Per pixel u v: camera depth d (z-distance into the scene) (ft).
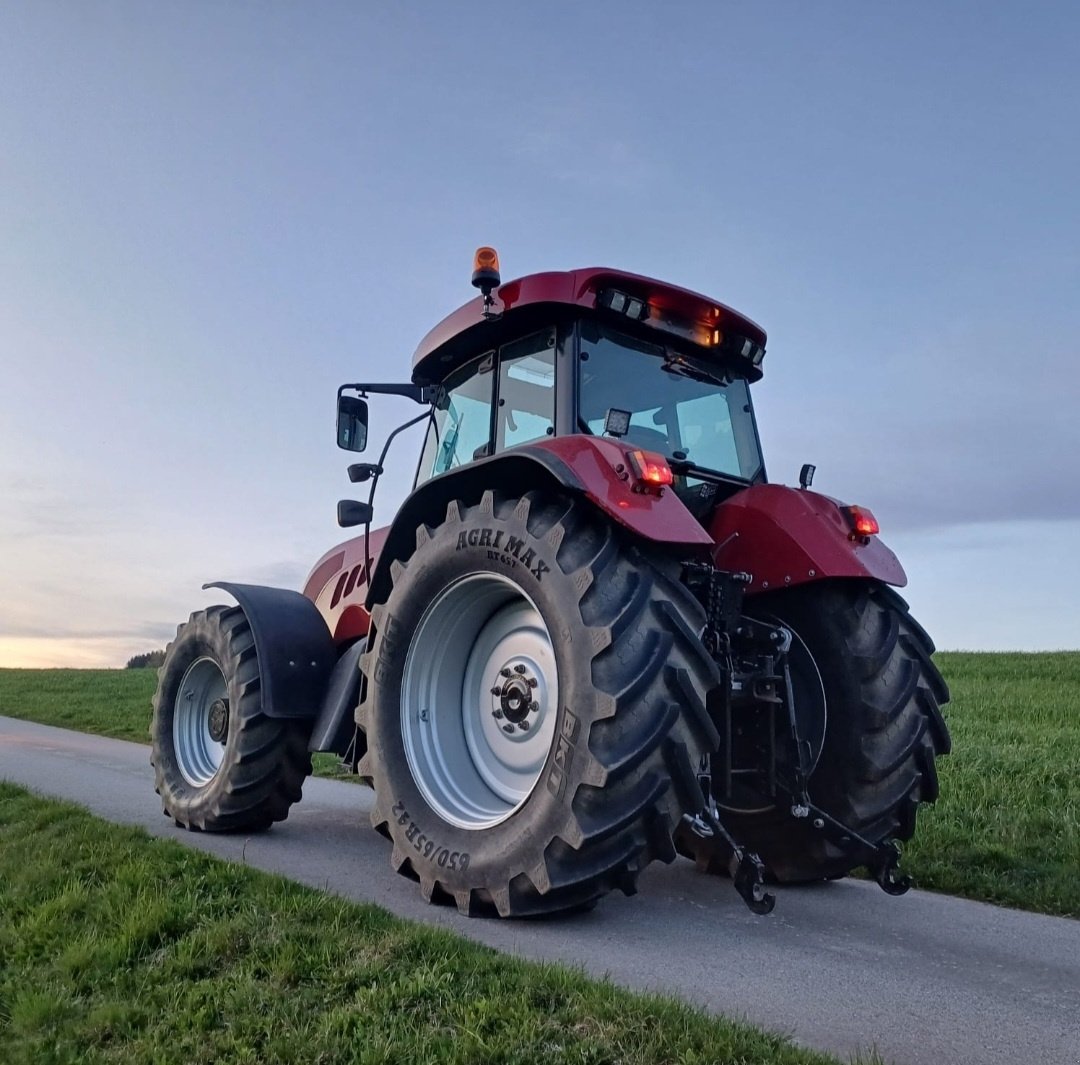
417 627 12.51
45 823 16.14
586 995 7.88
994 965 10.02
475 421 14.21
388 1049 7.07
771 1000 8.71
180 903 10.66
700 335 13.61
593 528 10.88
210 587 17.79
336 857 15.15
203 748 18.52
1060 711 39.86
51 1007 8.45
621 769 9.69
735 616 12.35
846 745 12.73
